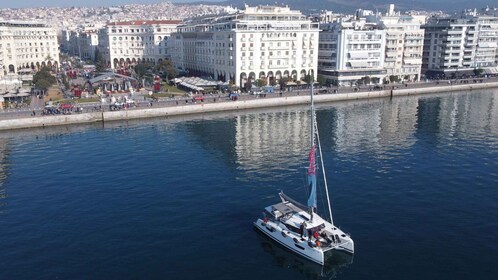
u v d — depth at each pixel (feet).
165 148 353.31
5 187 265.75
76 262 177.37
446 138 379.35
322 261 174.70
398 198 240.94
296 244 184.96
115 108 488.85
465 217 216.33
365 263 175.94
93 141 380.78
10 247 189.57
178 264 176.86
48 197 247.91
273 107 556.92
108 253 184.44
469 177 275.59
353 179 272.51
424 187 257.75
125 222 213.87
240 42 636.89
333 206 230.48
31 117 440.45
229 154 333.01
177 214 223.10
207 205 234.38
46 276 167.53
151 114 490.90
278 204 215.31
